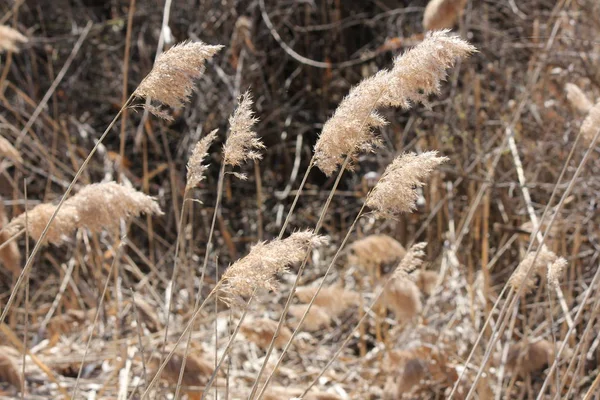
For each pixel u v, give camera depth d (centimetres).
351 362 495
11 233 261
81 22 841
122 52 811
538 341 405
